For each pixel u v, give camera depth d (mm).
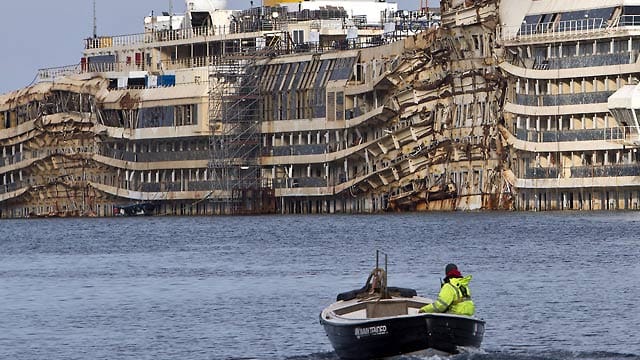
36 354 182125
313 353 176500
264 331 191250
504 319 193375
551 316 194875
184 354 178875
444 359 161625
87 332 195875
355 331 162125
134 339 189625
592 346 175250
